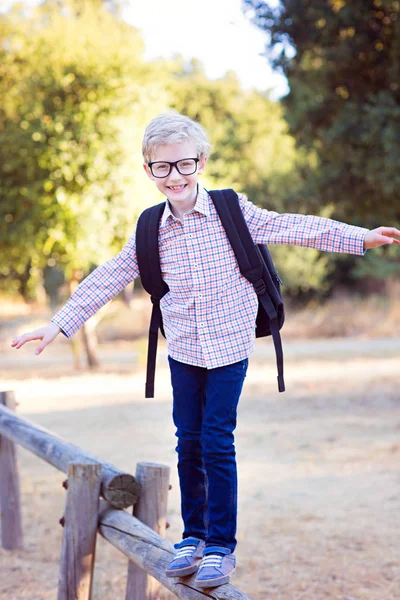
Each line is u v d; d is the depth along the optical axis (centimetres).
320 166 1202
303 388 1284
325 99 1148
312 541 500
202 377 270
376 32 1079
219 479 254
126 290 2738
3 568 484
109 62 1530
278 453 782
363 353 1786
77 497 338
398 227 1229
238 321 263
